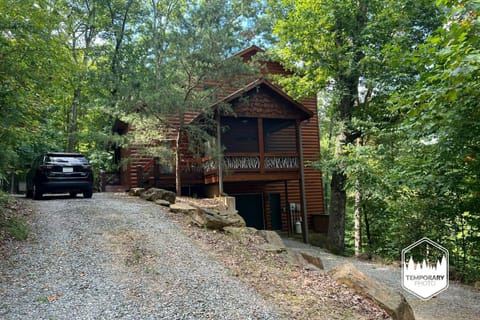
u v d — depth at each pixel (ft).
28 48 22.41
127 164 50.14
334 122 43.88
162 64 34.01
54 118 48.75
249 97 41.73
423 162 23.79
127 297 13.25
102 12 64.59
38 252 17.81
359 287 15.69
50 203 30.25
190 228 24.39
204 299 13.44
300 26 38.81
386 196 33.58
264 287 15.34
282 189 56.39
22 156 41.86
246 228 25.89
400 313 13.88
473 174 21.61
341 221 41.68
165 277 15.51
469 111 16.62
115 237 20.68
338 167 38.50
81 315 11.68
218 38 33.19
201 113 36.32
